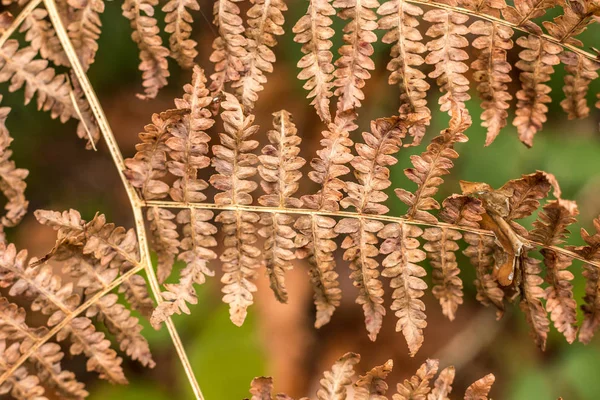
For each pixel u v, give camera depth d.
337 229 0.55
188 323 0.64
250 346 0.64
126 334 0.56
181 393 0.64
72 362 0.65
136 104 0.68
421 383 0.55
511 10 0.55
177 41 0.56
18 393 0.55
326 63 0.55
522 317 0.66
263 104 0.69
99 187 0.68
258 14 0.55
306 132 0.69
